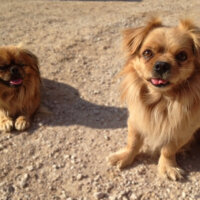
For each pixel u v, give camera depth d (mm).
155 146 523
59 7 1475
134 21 1189
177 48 431
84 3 1551
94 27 1134
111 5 1492
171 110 468
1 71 635
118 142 602
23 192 485
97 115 688
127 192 482
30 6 1497
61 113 697
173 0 1523
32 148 584
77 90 780
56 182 505
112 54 938
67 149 582
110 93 768
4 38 1060
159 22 480
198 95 453
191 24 461
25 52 678
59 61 897
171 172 509
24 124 636
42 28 1155
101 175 519
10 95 664
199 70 449
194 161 557
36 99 701
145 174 522
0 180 508
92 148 585
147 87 480
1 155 565
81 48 972
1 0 1619
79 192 485
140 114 494
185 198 470
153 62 433
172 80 427
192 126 483
